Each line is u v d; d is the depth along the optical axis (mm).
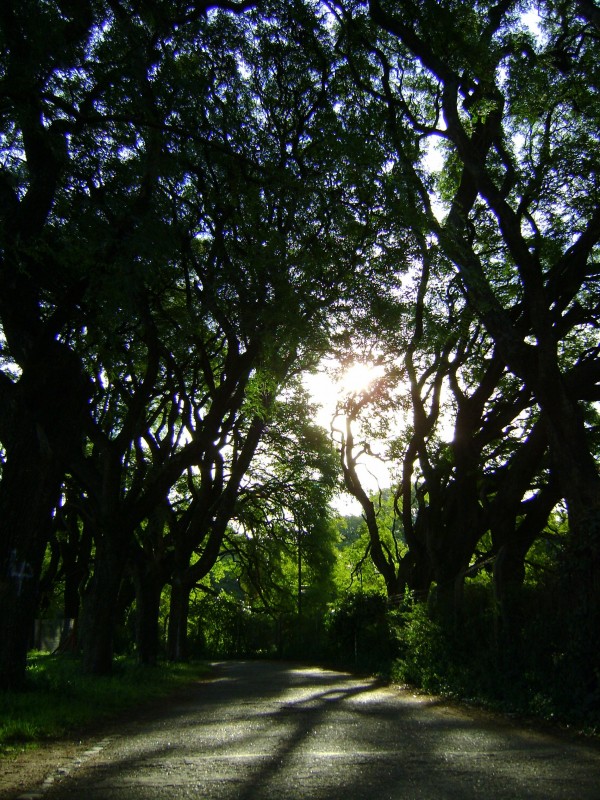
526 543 22062
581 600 11086
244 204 15773
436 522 23625
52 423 13773
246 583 52094
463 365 26469
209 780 6543
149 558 29141
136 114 13625
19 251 12609
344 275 15281
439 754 7777
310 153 16094
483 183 16859
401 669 19531
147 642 27844
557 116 19281
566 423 16234
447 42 16719
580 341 25219
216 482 27594
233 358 17047
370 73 18000
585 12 15734
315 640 43625
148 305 17062
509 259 21781
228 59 16266
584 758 7480
